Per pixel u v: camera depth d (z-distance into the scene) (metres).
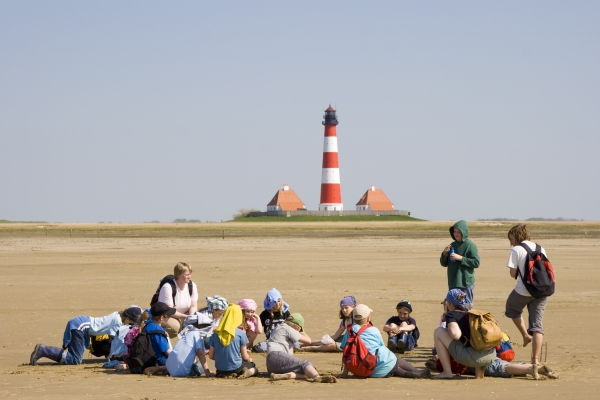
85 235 67.94
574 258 34.91
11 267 30.27
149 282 24.36
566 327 15.02
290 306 18.61
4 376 10.68
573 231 79.00
